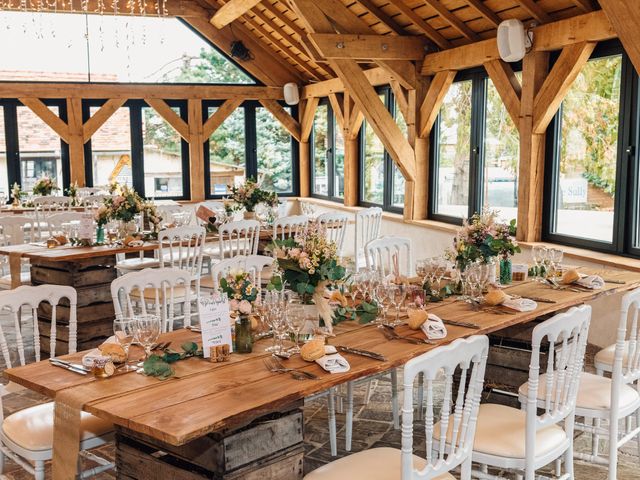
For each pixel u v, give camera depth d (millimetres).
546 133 5996
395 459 2494
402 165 7664
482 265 3627
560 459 3232
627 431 3537
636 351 3186
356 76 7195
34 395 4387
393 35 7352
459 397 2291
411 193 7840
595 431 3293
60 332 5180
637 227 5230
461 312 3297
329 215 6699
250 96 10938
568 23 5375
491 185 6895
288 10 8484
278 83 10961
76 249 5332
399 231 8234
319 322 3014
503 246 3838
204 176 11070
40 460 2631
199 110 10781
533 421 2564
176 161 10992
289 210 11312
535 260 4195
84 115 10422
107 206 5805
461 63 6754
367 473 2389
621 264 5016
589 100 5570
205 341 2621
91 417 2785
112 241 5711
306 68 10273
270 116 11297
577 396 3139
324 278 2961
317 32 6922
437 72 7238
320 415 4137
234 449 2236
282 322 2707
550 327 2541
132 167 10797
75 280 5145
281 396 2238
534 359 2545
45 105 10203
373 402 4328
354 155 9656
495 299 3396
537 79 5824
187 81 10750
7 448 2809
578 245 5738
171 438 1954
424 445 3705
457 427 2299
